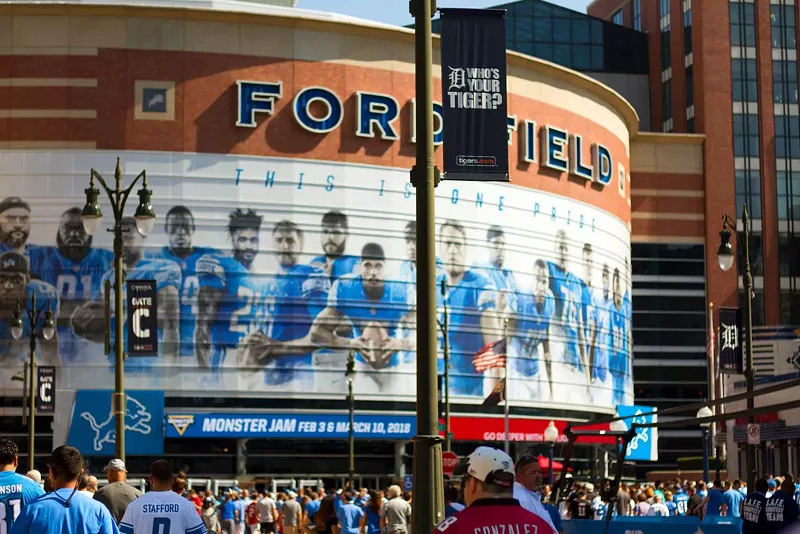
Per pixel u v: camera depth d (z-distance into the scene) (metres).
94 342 77.06
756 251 109.50
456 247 83.81
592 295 92.62
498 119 16.39
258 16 80.56
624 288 98.19
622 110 100.50
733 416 10.05
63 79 79.00
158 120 79.25
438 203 83.69
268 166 80.12
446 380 61.81
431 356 14.43
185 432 77.31
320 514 37.78
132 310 38.84
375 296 81.19
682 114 114.38
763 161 110.31
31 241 77.50
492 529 8.49
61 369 76.75
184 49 80.00
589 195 93.44
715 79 111.25
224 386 78.06
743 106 111.00
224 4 83.94
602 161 95.12
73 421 76.31
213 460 79.69
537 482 14.02
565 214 90.69
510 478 8.70
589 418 90.56
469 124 16.36
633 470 107.00
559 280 89.44
